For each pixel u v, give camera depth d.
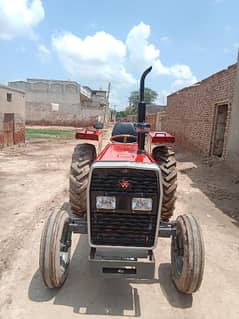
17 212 6.56
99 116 45.50
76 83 53.00
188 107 17.02
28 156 14.45
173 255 4.05
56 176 10.12
